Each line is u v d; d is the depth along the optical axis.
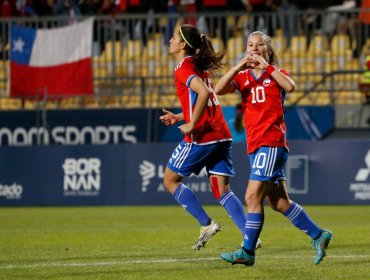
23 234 34.47
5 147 52.16
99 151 51.19
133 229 36.25
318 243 23.08
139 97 57.31
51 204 51.62
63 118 54.66
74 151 51.44
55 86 55.66
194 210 25.45
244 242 22.47
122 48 57.66
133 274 22.14
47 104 56.84
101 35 58.09
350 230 34.28
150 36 58.56
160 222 39.97
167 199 50.50
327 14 56.22
